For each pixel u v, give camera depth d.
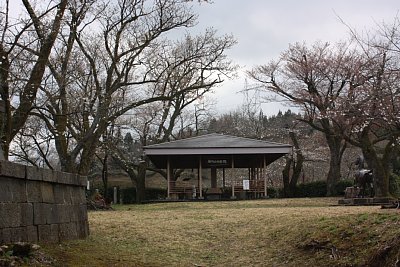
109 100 17.61
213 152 26.39
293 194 32.22
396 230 7.03
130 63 18.94
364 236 7.46
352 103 20.81
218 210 14.73
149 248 9.02
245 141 27.88
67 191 7.67
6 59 7.80
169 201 25.95
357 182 21.70
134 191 34.09
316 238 8.15
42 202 6.58
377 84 12.20
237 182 37.31
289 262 7.92
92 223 11.09
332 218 9.12
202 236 10.19
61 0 10.73
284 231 9.48
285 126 36.09
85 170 18.19
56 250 6.54
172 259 8.41
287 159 33.25
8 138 8.31
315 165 40.78
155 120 35.72
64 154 17.28
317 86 27.80
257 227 10.51
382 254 6.69
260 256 8.55
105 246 8.22
